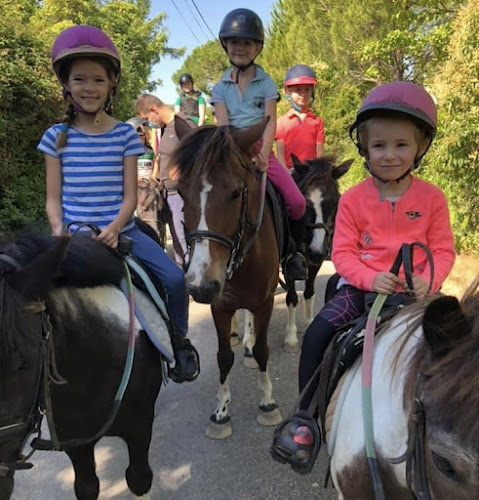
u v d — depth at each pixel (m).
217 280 2.58
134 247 2.50
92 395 1.97
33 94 7.92
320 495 2.81
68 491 2.88
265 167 3.20
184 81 8.30
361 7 14.41
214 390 3.95
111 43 2.35
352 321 1.94
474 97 6.01
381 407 1.50
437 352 1.24
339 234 2.02
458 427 1.09
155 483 2.92
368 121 1.92
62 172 2.43
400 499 1.47
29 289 1.57
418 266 1.93
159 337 2.30
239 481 2.93
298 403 2.00
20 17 9.85
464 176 6.26
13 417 1.51
